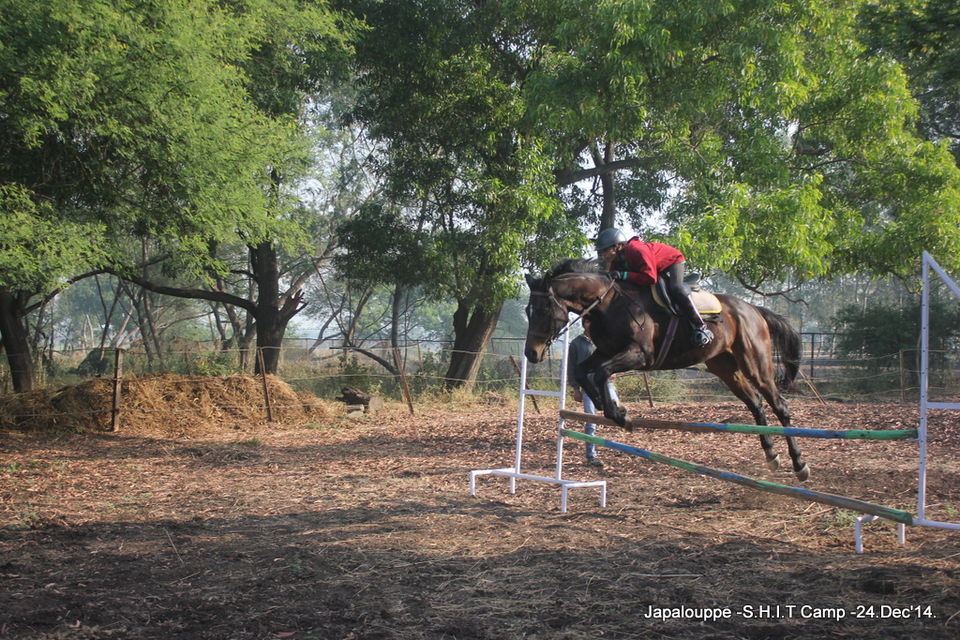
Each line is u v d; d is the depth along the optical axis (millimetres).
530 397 20781
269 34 15336
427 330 66062
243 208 12586
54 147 11531
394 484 8406
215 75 11648
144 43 10523
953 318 25906
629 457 10125
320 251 33469
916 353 24328
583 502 7285
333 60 18188
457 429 14039
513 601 4328
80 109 10492
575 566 5016
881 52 18578
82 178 11875
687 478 8438
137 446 12078
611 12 15477
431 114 19062
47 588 4570
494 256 18094
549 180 18375
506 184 18562
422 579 4746
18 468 9836
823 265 16766
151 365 24156
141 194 12406
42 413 13711
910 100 17422
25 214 10039
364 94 20906
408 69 19156
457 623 3969
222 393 15125
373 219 20094
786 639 3734
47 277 10609
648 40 15508
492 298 19094
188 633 3867
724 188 16234
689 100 16281
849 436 5324
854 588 4488
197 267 13352
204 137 11562
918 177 17344
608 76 16234
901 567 4812
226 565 5098
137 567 5062
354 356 24484
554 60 16672
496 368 26109
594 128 16422
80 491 8172
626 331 6488
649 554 5285
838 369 28250
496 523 6332
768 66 16125
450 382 21875
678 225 16250
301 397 15898
